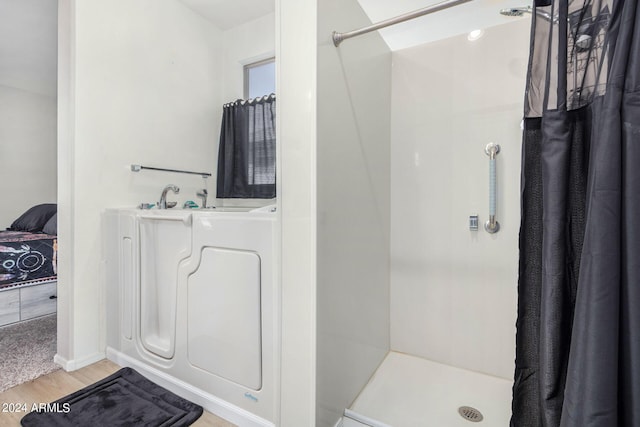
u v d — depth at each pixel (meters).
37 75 3.66
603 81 0.76
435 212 1.78
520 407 1.04
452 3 1.10
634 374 0.68
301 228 1.15
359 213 1.48
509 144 1.59
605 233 0.71
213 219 1.41
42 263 2.58
